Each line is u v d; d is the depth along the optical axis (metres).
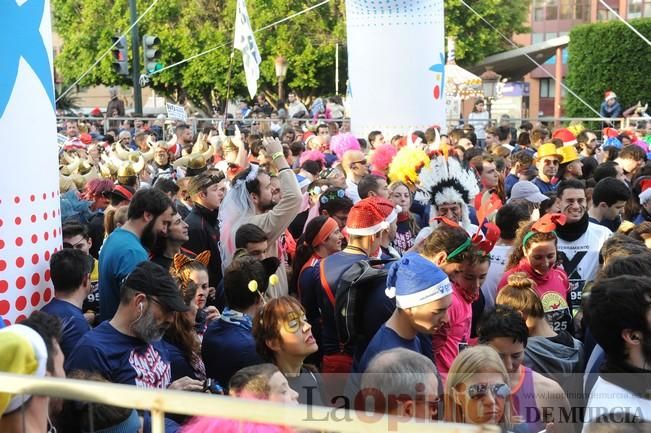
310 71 34.28
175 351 4.45
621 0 45.28
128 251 5.02
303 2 34.19
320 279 4.96
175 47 34.09
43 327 3.17
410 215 7.17
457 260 4.55
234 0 33.84
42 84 4.32
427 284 3.93
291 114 25.42
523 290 4.62
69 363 3.90
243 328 4.39
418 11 14.38
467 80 28.83
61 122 23.00
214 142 12.13
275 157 6.25
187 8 34.31
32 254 4.28
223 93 35.16
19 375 2.68
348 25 14.84
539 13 48.59
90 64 35.38
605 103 23.48
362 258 5.01
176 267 4.98
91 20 35.38
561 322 5.16
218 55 33.72
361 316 4.55
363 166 8.84
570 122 23.95
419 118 14.64
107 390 2.59
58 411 3.36
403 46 14.44
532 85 46.12
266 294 5.50
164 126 19.73
